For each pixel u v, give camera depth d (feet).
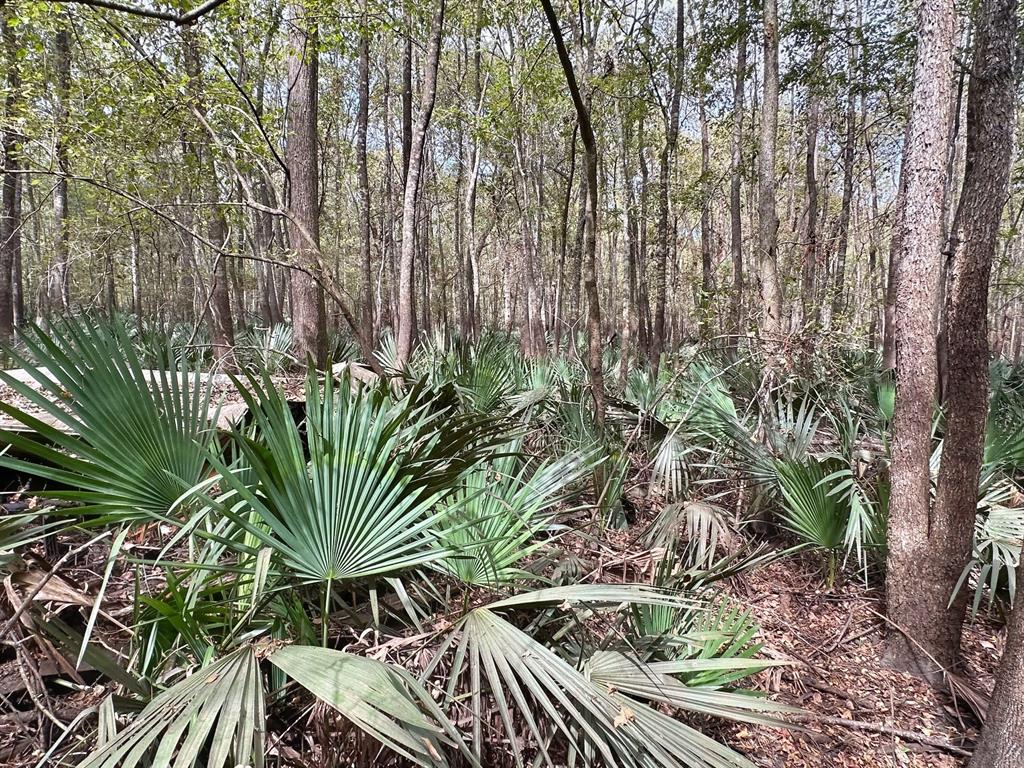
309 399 6.63
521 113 37.91
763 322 20.25
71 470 5.99
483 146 49.98
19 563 6.55
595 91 33.42
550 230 57.36
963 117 38.63
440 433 7.24
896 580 11.71
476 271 66.08
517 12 33.88
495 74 40.91
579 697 5.39
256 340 27.09
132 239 38.45
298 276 25.98
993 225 10.22
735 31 31.86
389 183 55.21
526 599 6.31
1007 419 19.65
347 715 4.56
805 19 31.37
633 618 8.36
